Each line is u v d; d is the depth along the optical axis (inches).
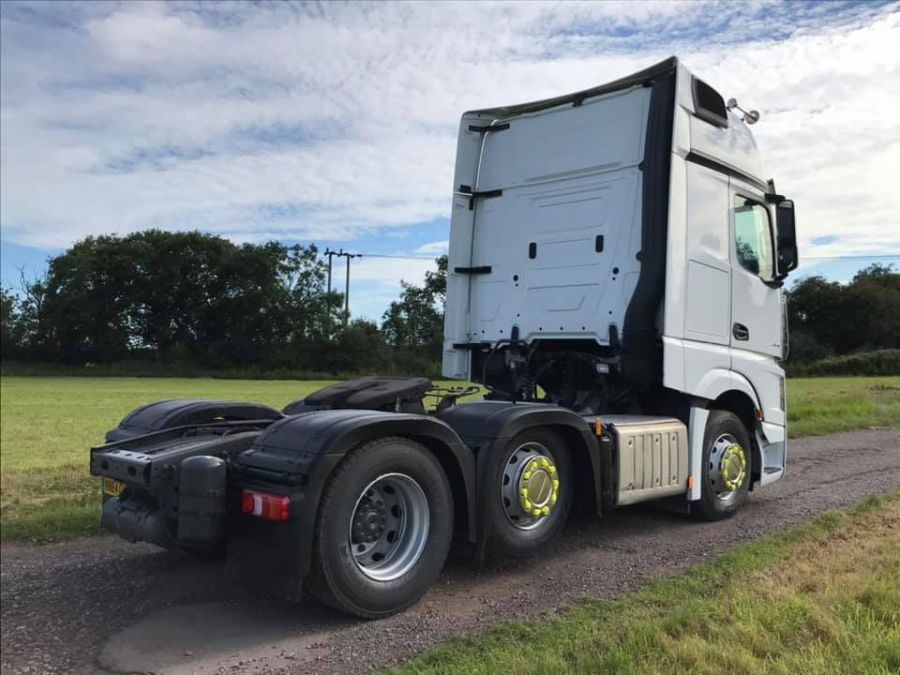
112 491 193.6
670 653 129.9
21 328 2763.3
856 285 2429.9
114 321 2847.0
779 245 289.4
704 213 255.0
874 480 331.0
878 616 144.7
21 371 2603.3
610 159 256.1
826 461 397.1
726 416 264.4
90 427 728.3
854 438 512.4
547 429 203.8
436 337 2832.2
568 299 261.7
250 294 2856.8
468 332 288.5
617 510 274.4
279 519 149.8
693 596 168.1
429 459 173.5
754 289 281.0
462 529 184.2
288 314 2925.7
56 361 2787.9
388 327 2987.2
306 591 161.2
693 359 245.1
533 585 188.7
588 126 263.1
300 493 151.6
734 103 275.6
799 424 571.2
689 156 248.8
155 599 181.8
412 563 170.7
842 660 125.5
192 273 2881.4
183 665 144.6
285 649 150.9
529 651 139.6
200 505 157.1
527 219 276.2
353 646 151.3
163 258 2871.6
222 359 2810.0
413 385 217.9
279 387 1884.8
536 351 272.8
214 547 168.4
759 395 279.9
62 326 2709.2
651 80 249.0
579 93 264.4
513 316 276.5
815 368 2182.6
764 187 292.8
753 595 158.7
